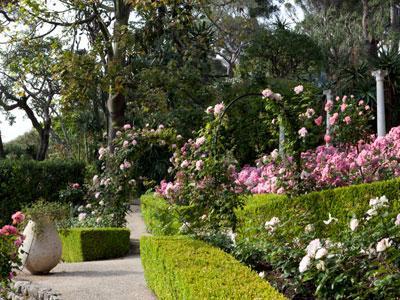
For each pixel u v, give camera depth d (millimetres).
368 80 19219
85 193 14289
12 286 7027
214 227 6582
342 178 8352
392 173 8320
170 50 19734
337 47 28000
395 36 29609
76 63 15805
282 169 8398
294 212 6773
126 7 17141
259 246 5312
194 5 17109
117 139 12141
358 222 4055
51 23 16406
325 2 33844
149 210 12156
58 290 6648
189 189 6938
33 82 23781
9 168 14367
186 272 4438
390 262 3668
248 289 3824
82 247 9758
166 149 18906
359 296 3633
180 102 19703
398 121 19047
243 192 6762
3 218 14305
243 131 18828
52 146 30438
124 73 16344
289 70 25000
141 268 8156
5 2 16125
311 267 3916
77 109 20781
